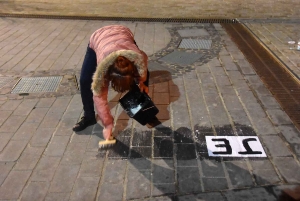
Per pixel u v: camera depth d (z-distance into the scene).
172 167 3.10
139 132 3.63
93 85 2.55
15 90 4.64
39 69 5.36
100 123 3.82
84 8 9.18
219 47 6.16
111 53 2.44
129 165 3.15
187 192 2.81
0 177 3.03
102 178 2.99
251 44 6.28
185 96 4.37
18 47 6.37
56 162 3.21
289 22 7.62
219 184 2.88
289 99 4.23
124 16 8.36
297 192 2.76
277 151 3.27
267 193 2.76
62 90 4.62
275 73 4.99
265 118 3.82
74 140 3.54
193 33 7.02
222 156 3.23
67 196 2.81
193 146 3.39
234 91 4.47
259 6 9.11
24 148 3.42
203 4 9.39
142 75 2.56
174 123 3.78
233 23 7.69
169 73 5.07
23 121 3.90
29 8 9.20
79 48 6.28
